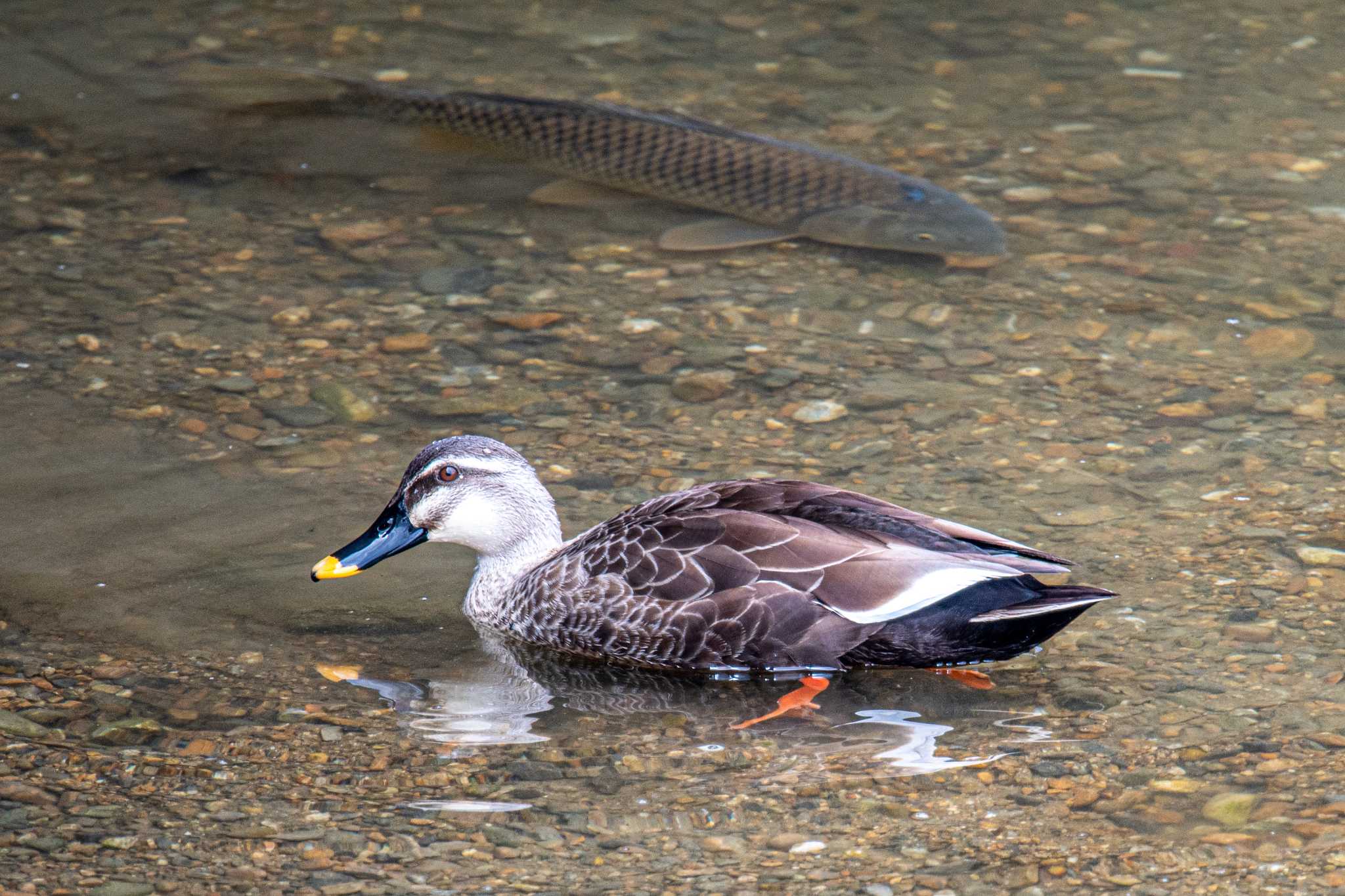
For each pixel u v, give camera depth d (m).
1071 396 13.30
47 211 17.58
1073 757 8.79
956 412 13.09
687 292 15.72
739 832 8.23
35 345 14.41
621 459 12.44
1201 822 8.13
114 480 12.09
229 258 16.50
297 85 21.42
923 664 9.85
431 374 13.98
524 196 18.25
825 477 12.03
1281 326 14.50
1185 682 9.45
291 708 9.48
